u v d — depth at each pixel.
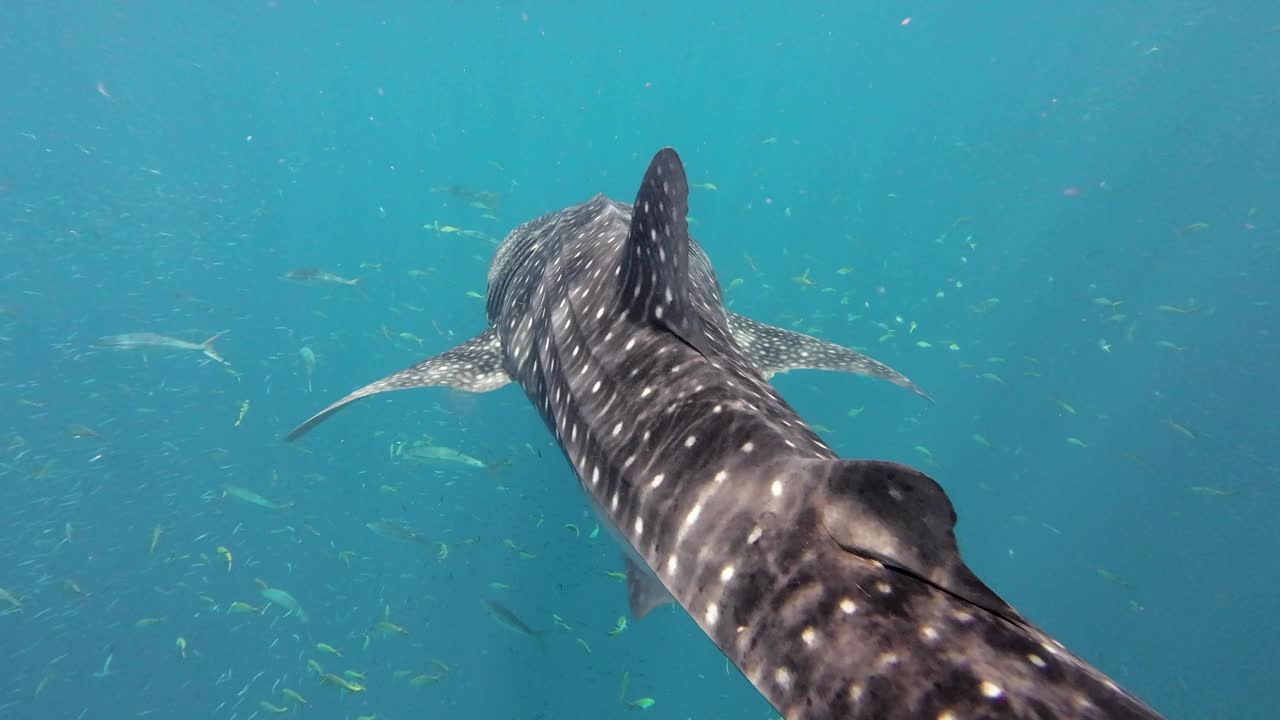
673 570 2.48
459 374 5.86
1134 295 26.97
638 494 2.80
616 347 3.54
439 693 11.30
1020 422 19.77
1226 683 16.08
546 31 50.00
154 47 53.84
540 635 8.01
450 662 11.32
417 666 11.30
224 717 10.40
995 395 19.62
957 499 17.67
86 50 53.41
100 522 12.26
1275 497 20.08
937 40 60.53
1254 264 29.52
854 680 1.79
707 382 2.96
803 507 2.24
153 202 23.97
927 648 1.76
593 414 3.34
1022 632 1.74
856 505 2.12
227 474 12.48
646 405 3.09
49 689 10.89
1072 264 24.94
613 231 4.69
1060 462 19.69
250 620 11.18
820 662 1.89
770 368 5.60
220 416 13.48
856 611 1.92
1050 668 1.65
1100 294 21.62
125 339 8.88
